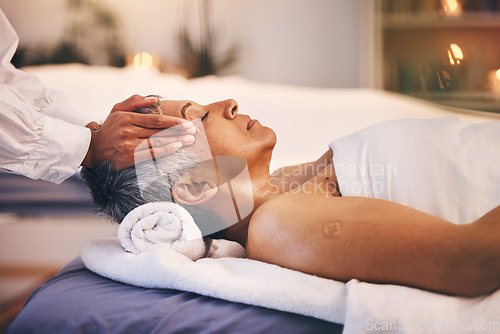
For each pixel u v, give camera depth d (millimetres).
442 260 651
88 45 3461
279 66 3781
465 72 3025
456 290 657
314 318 684
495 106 2941
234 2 3648
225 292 712
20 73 1238
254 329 668
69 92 2088
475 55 3137
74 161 931
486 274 642
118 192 860
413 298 636
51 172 943
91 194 932
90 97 2068
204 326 676
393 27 3416
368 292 640
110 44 3467
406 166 814
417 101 2129
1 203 1769
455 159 801
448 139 833
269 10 3688
